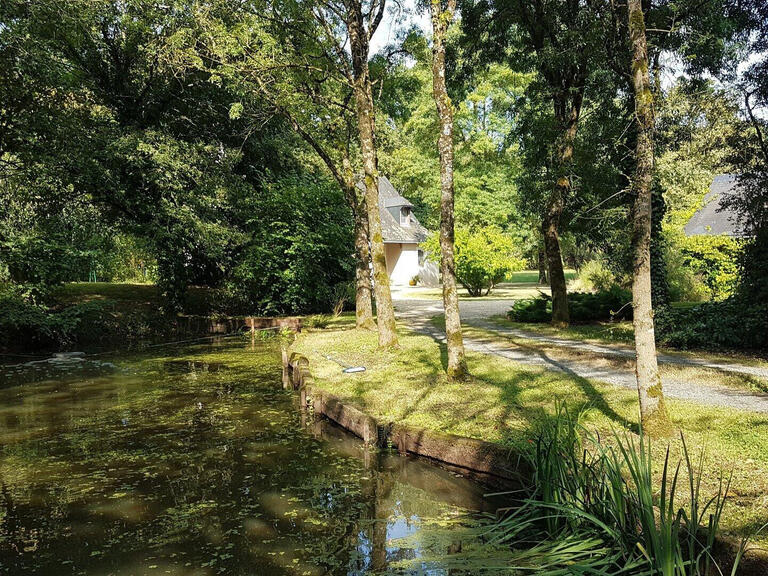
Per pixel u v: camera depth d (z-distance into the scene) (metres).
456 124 34.91
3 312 14.88
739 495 4.08
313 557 4.08
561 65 12.52
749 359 9.80
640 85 5.38
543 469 4.47
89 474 5.91
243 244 19.73
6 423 8.09
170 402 9.27
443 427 6.34
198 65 12.43
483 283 28.16
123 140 16.28
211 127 20.86
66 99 15.93
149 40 16.45
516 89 32.66
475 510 4.88
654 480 4.41
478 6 14.31
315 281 20.38
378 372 9.59
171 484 5.60
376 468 6.00
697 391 7.49
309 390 8.42
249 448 6.74
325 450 6.63
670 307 13.45
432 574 3.74
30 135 14.82
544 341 12.31
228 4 13.05
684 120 11.28
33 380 11.39
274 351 14.94
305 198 20.61
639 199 5.33
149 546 4.30
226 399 9.43
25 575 3.88
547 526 4.24
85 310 16.53
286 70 13.21
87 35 16.69
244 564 3.99
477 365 9.57
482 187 36.69
